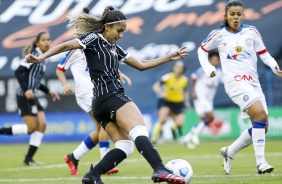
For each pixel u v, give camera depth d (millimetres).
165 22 74375
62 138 66688
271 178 26078
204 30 72750
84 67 32469
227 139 64562
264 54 28438
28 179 30016
